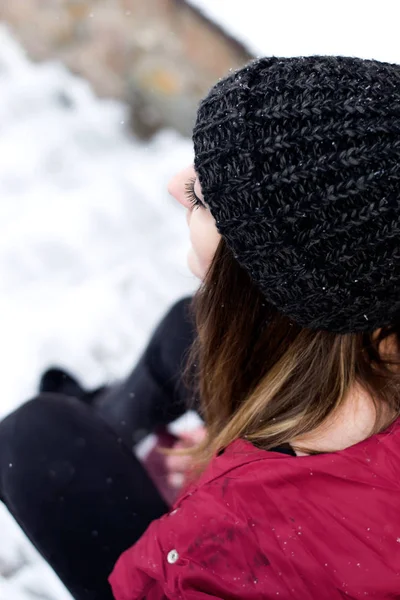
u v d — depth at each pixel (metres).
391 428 0.82
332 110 0.75
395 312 0.84
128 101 2.49
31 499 1.06
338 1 2.65
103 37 2.56
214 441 1.05
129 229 2.18
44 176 2.26
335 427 0.87
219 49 2.54
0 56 2.49
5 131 2.34
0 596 1.35
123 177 2.30
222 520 0.78
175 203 2.29
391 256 0.75
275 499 0.77
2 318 1.88
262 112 0.79
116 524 1.06
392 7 2.64
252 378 0.99
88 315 1.92
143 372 1.36
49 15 2.59
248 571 0.75
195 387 1.28
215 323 0.95
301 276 0.79
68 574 1.04
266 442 0.90
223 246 0.88
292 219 0.77
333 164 0.74
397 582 0.71
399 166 0.73
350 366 0.86
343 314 0.81
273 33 2.54
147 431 1.37
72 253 2.07
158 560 0.83
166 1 2.60
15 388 1.73
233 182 0.79
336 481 0.76
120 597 0.90
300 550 0.74
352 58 0.83
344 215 0.74
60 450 1.11
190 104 2.49
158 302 2.00
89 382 1.79
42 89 2.44
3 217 2.13
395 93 0.76
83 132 2.38
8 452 1.12
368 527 0.73
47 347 1.83
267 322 0.92
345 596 0.72
